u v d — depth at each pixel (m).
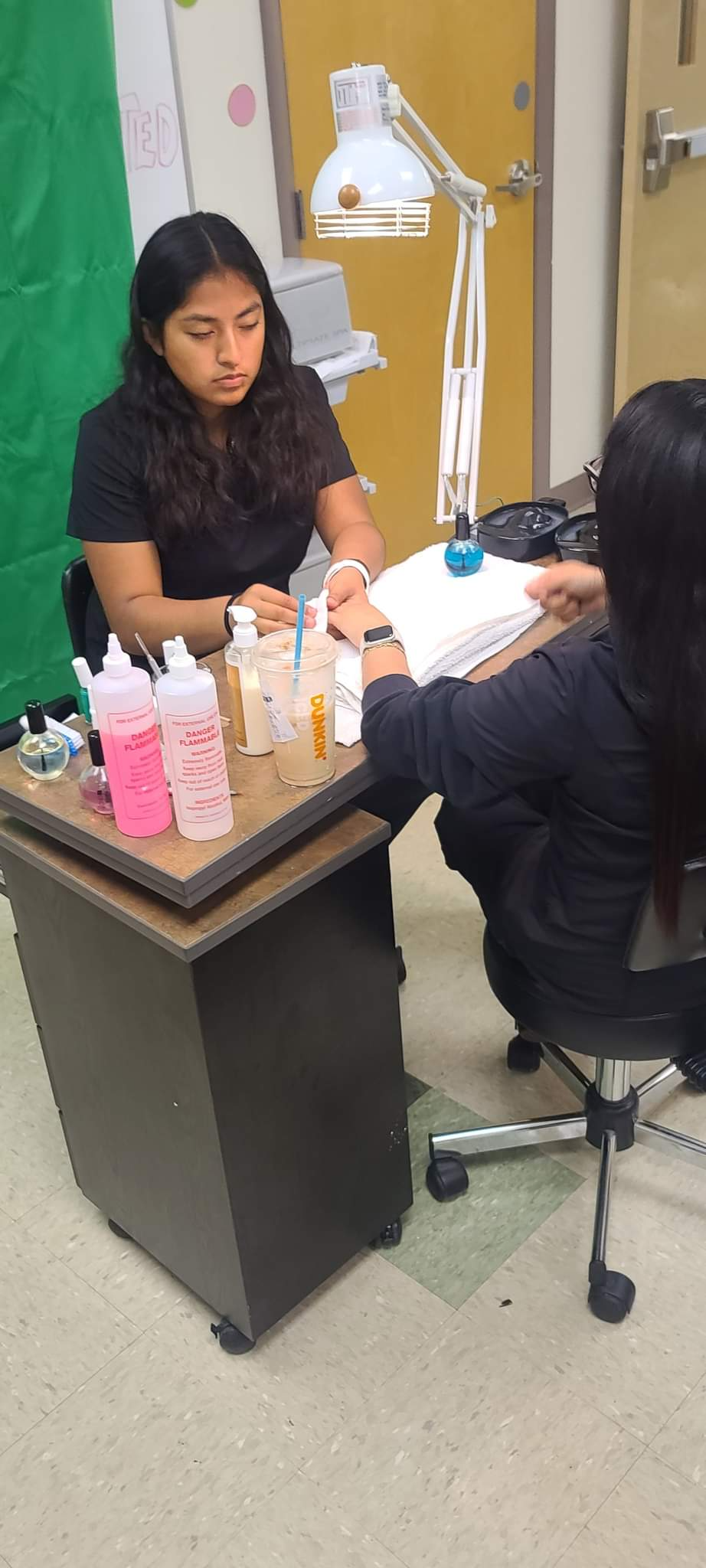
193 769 1.12
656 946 1.25
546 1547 1.29
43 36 2.11
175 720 1.10
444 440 1.80
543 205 3.46
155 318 1.56
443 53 3.00
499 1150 1.77
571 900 1.30
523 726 1.15
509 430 3.73
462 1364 1.49
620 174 3.70
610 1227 1.65
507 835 1.53
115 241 2.35
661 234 3.68
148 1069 1.36
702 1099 1.86
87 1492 1.39
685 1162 1.74
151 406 1.67
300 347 2.43
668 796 1.11
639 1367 1.47
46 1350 1.55
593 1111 1.64
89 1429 1.45
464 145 3.17
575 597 1.55
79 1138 1.61
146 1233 1.59
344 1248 1.57
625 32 3.48
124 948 1.26
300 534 1.86
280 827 1.21
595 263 3.77
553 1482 1.35
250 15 2.57
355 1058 1.45
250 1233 1.40
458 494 1.83
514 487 3.85
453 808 1.58
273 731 1.22
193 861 1.14
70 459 2.44
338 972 1.38
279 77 2.67
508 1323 1.54
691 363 4.12
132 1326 1.58
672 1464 1.36
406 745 1.24
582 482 4.14
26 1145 1.87
